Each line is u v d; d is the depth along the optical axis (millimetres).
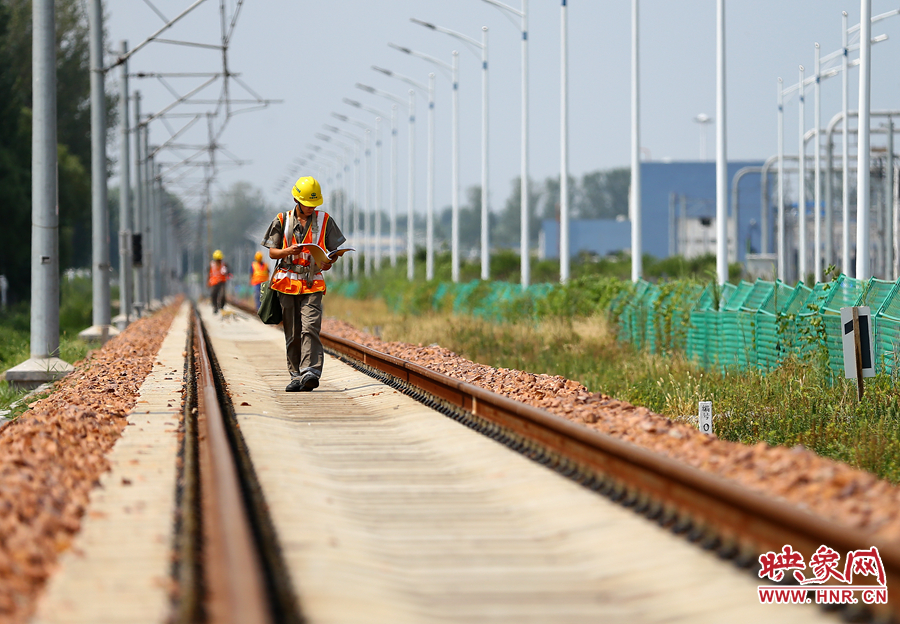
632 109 120438
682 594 21531
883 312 61031
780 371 63156
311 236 58781
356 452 39875
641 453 28594
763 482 30250
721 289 86375
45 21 82500
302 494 30594
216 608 19469
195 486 30438
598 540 25828
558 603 21188
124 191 166875
